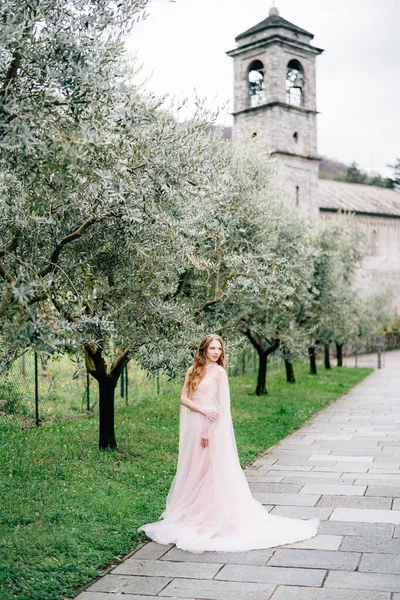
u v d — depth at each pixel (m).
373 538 6.70
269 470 10.08
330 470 10.05
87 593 5.42
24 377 14.91
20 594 5.28
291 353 19.55
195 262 8.94
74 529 6.82
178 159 6.98
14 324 5.39
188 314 9.34
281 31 44.75
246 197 12.03
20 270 5.89
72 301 7.16
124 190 6.15
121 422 13.79
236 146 13.82
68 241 6.84
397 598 5.21
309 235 20.19
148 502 7.99
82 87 5.71
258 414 15.93
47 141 5.50
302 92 46.94
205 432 7.07
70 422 13.45
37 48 5.74
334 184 65.81
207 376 7.23
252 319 17.05
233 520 6.79
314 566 5.93
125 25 6.14
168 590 5.45
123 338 8.30
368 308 34.50
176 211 7.25
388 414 16.84
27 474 9.02
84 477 9.05
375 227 61.38
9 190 6.59
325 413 17.11
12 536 6.54
